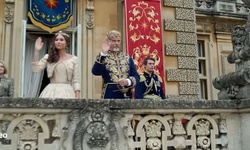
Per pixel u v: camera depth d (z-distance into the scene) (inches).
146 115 154.7
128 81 177.9
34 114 141.1
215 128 163.3
